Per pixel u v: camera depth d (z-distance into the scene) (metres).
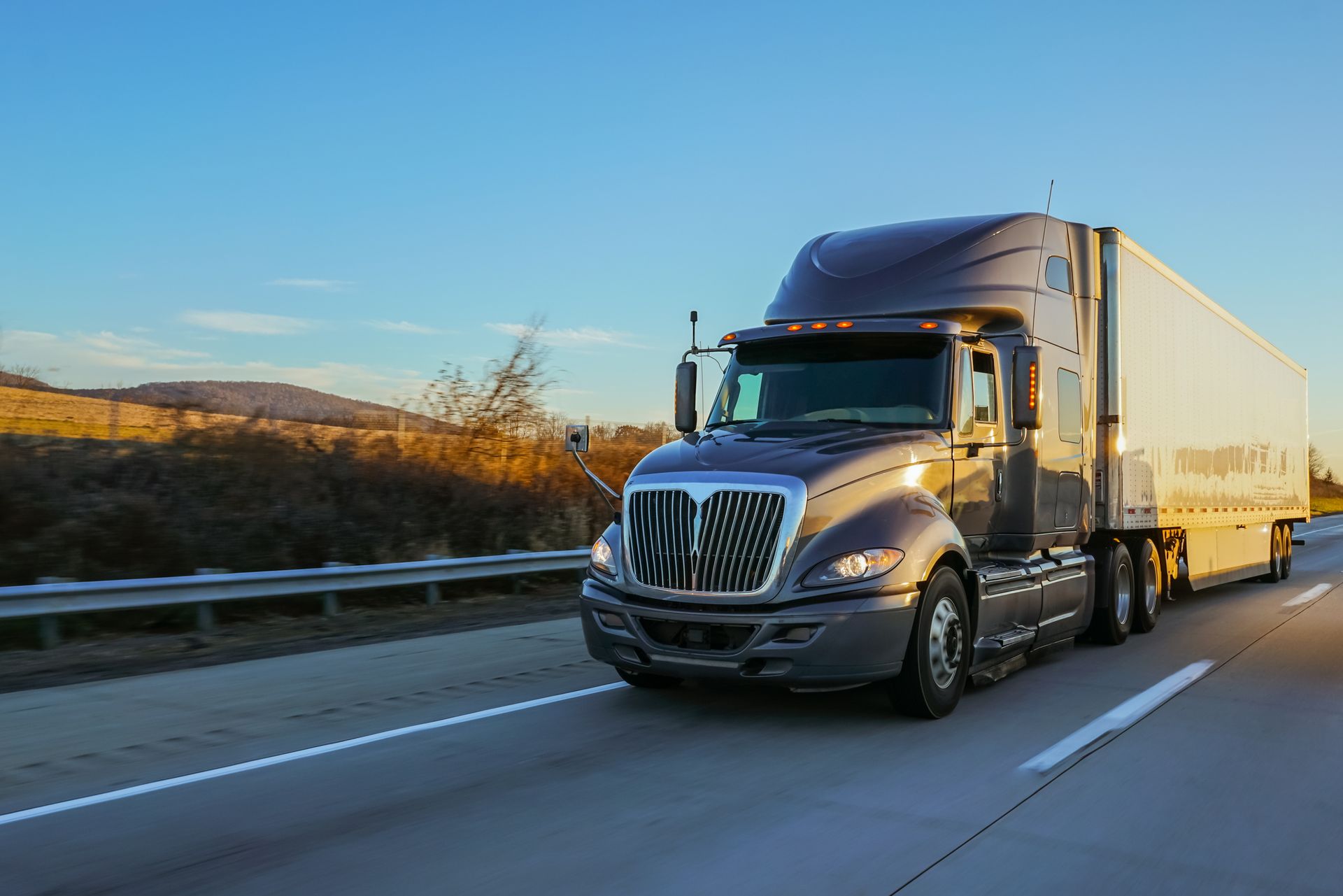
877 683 7.21
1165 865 4.32
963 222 9.41
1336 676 8.82
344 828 4.71
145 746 6.21
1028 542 8.80
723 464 7.03
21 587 9.48
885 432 7.56
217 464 13.92
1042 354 8.80
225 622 11.77
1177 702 7.67
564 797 5.20
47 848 4.47
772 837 4.59
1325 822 4.92
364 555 13.92
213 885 4.05
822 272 9.30
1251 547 16.69
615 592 7.17
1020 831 4.71
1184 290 12.99
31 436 13.30
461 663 9.14
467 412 17.19
